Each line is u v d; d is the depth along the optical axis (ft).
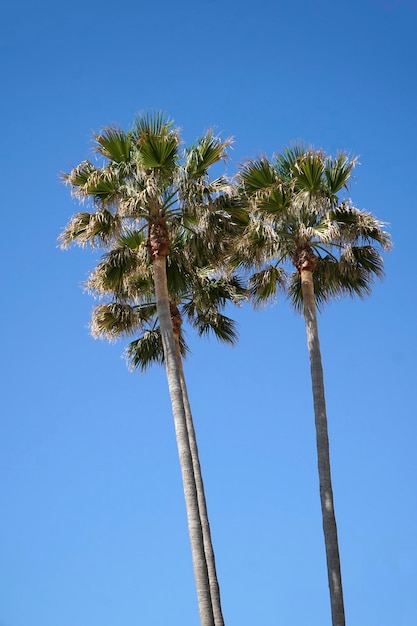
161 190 93.66
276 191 97.60
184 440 90.38
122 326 110.32
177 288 101.86
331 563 90.79
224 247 98.07
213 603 100.58
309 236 98.07
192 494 88.84
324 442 94.84
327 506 92.73
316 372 96.99
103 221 93.66
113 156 94.43
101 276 100.12
